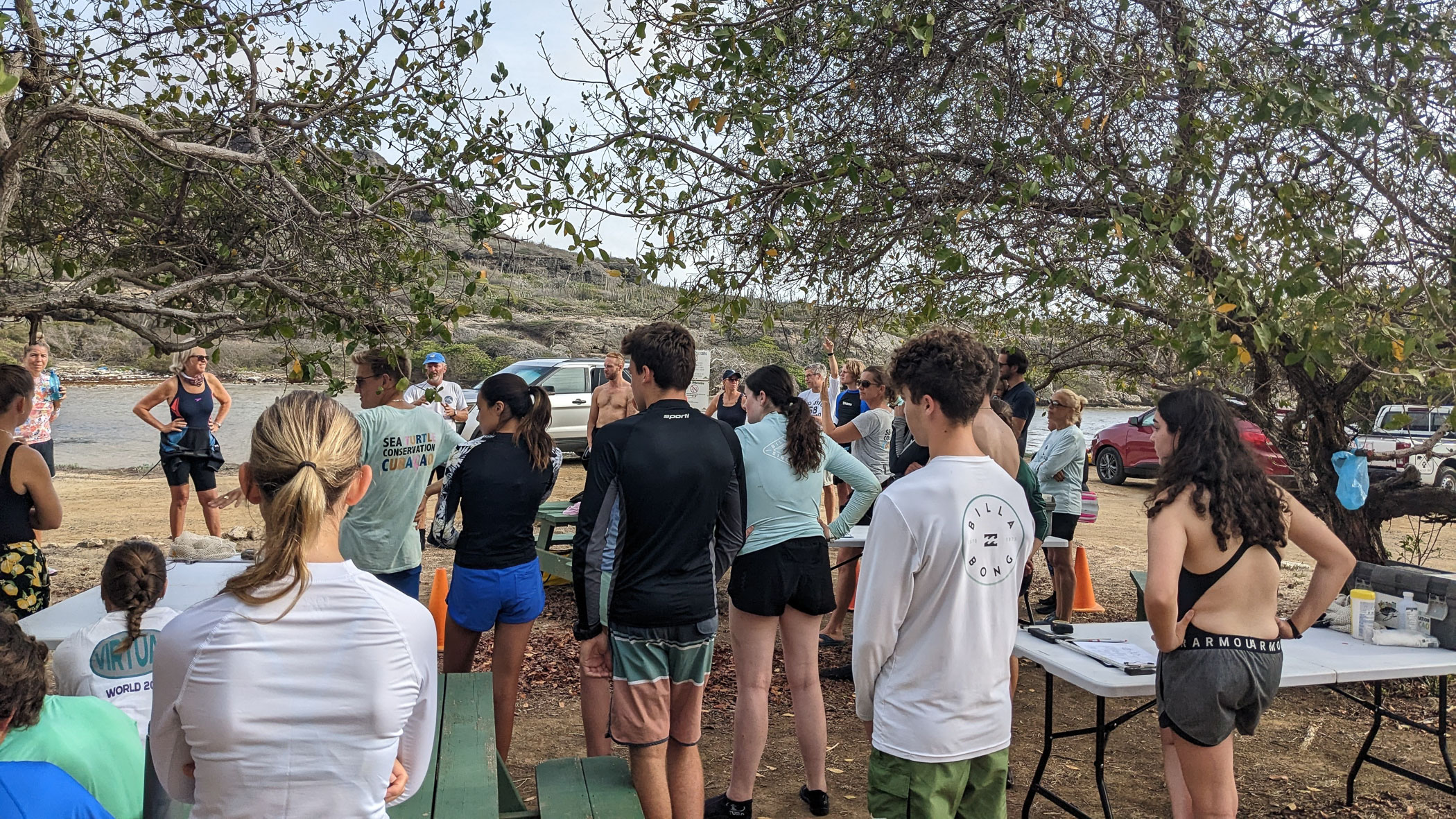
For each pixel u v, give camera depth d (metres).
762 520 3.77
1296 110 4.41
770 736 4.95
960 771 2.41
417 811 2.46
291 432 1.58
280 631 1.50
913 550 2.35
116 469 15.00
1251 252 4.85
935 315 5.87
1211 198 4.75
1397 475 5.87
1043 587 8.52
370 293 4.65
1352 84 4.86
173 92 5.11
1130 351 6.97
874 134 5.07
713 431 3.21
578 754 4.65
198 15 4.58
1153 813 4.07
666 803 3.12
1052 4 4.73
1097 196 4.69
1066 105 4.40
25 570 3.91
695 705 3.22
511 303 4.79
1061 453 6.42
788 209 5.13
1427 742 4.85
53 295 3.85
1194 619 2.79
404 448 4.22
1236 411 5.93
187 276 5.06
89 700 2.37
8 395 3.87
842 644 6.51
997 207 4.55
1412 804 4.11
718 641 6.70
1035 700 5.64
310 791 1.51
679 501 3.04
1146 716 5.35
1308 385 5.66
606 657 3.19
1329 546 2.87
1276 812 4.04
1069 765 4.63
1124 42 4.90
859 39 4.97
